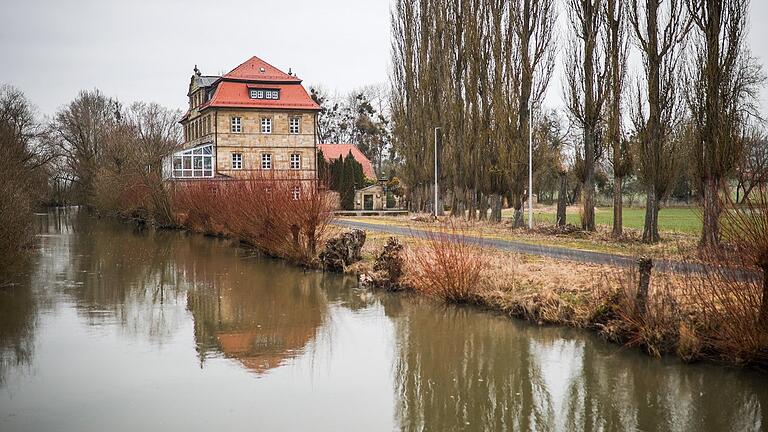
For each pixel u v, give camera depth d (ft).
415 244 75.72
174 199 158.20
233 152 212.64
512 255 69.21
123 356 43.86
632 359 41.19
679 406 33.96
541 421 32.27
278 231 92.73
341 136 340.59
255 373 40.22
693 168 73.26
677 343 40.73
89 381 38.50
